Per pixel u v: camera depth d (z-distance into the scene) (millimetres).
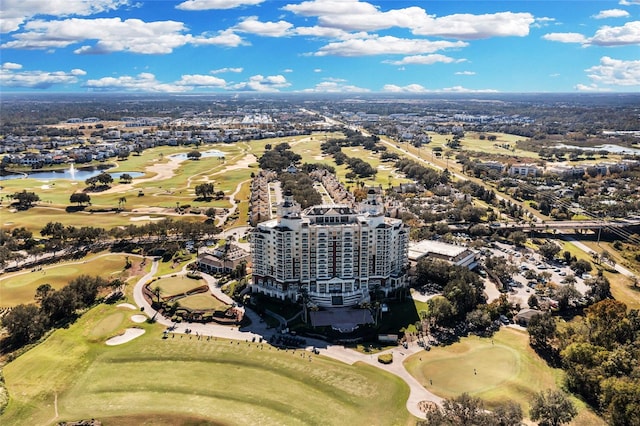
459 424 197125
